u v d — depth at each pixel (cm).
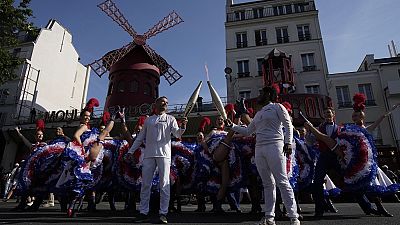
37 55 2956
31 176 595
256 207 594
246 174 558
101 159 590
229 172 561
